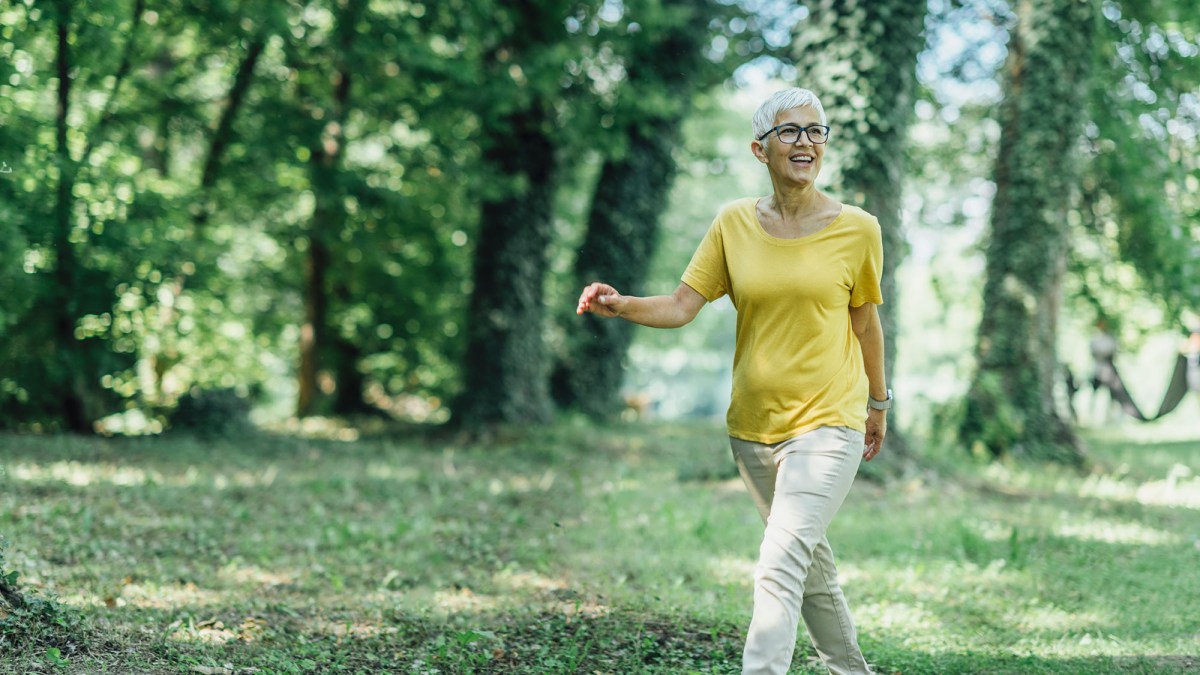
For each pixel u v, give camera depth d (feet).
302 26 45.44
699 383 149.59
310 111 51.11
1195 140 49.57
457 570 21.44
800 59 34.71
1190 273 48.78
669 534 25.14
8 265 38.04
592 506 29.94
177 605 16.87
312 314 67.10
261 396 69.82
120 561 19.88
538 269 54.44
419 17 47.37
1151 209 48.75
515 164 53.78
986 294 44.70
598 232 63.98
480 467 40.37
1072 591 19.93
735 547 23.82
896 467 33.96
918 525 26.50
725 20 62.03
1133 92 48.98
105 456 36.24
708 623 16.69
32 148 37.99
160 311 51.21
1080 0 42.68
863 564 22.15
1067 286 57.41
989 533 25.62
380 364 70.38
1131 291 55.83
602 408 64.03
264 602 17.61
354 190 53.47
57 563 19.15
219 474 34.32
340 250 63.36
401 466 39.63
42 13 35.09
